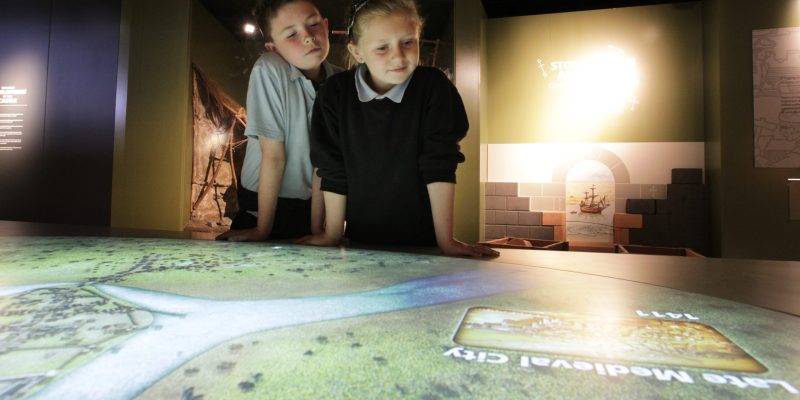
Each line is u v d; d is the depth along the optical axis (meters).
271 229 1.56
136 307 0.59
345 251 1.12
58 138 3.90
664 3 4.16
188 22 3.73
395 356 0.42
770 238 3.39
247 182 1.82
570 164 3.94
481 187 3.83
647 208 3.79
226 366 0.40
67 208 3.88
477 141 3.71
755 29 3.41
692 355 0.43
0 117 3.99
